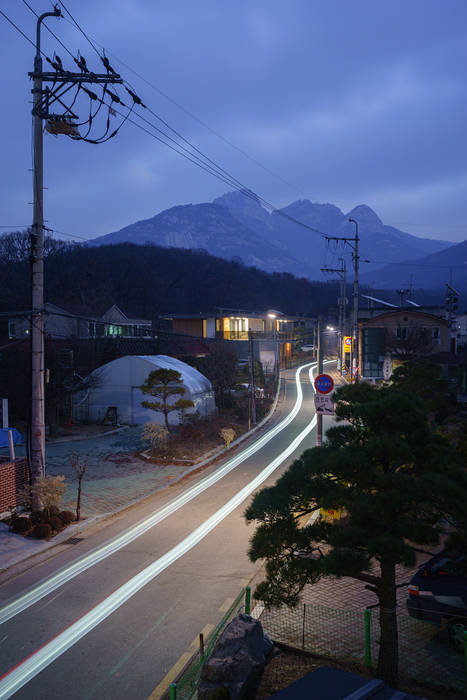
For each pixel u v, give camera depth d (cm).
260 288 16462
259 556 807
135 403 3659
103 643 979
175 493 2150
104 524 1748
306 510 830
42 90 1494
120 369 3678
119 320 6356
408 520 713
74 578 1292
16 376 3228
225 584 1253
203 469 2598
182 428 3434
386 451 740
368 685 625
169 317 7619
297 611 1062
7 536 1556
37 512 1656
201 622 1058
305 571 794
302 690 625
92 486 2217
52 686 842
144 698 806
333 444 846
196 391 3772
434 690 773
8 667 902
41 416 1688
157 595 1191
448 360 4878
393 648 766
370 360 6200
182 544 1550
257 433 3688
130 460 2700
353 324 4638
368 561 735
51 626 1048
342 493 746
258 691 750
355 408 822
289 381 6706
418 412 795
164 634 1009
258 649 827
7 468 1700
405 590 1162
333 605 1096
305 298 17462
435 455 758
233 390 5378
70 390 3294
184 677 854
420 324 6059
